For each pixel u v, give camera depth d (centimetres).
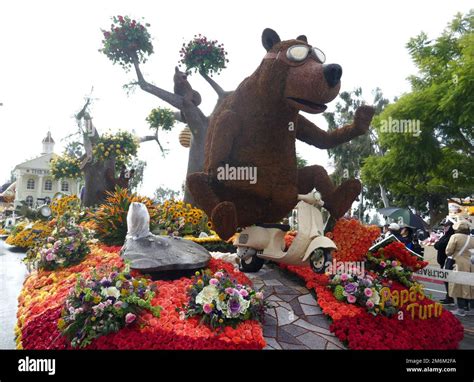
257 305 367
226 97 556
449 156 1496
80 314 329
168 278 464
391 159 1421
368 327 380
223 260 536
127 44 1012
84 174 1266
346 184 538
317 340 365
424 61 1463
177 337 321
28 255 697
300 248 477
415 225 1089
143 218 491
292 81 457
